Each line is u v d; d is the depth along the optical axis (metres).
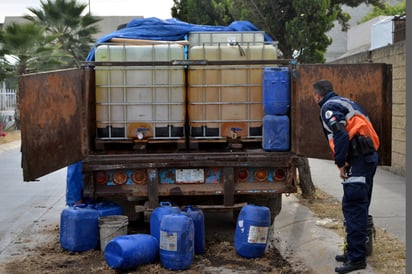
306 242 7.15
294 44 11.30
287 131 6.95
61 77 6.52
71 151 6.64
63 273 6.03
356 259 5.77
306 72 6.67
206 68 7.16
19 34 23.33
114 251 5.98
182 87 7.18
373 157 5.72
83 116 6.72
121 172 6.92
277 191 6.95
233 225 8.31
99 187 6.92
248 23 8.46
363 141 5.69
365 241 5.79
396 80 11.96
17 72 24.52
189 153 6.90
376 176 11.85
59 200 10.62
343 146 5.59
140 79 7.14
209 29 8.24
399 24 14.47
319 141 6.70
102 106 7.18
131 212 7.45
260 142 7.44
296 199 9.76
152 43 7.67
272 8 11.42
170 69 7.14
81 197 7.45
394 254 6.30
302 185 9.79
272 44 7.78
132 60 7.18
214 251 6.84
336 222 8.09
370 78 6.58
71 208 6.89
